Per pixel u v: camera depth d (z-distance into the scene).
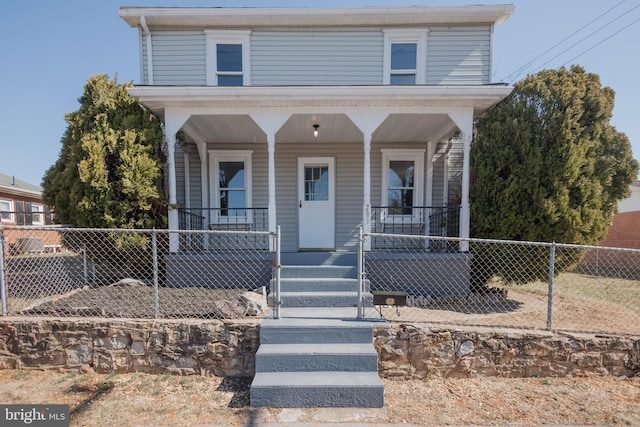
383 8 6.48
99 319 3.67
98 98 5.52
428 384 3.41
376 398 2.94
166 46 6.75
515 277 5.37
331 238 7.44
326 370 3.25
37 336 3.62
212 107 5.43
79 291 4.89
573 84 5.27
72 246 5.28
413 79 6.95
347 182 7.43
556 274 5.29
